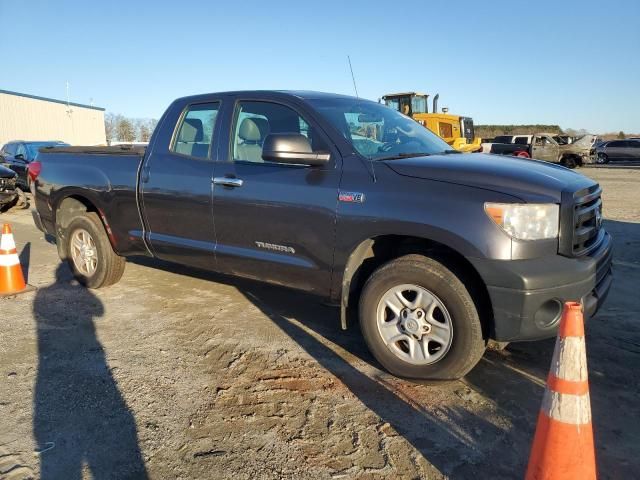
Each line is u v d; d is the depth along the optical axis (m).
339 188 3.61
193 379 3.58
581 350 2.13
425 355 3.38
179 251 4.68
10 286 5.49
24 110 36.34
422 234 3.25
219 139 4.39
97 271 5.53
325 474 2.61
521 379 3.55
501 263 3.02
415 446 2.82
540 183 3.17
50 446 2.83
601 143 36.78
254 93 4.34
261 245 4.07
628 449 2.77
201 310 4.97
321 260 3.74
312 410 3.19
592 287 3.20
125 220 5.06
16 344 4.18
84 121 43.25
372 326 3.57
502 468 2.64
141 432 2.96
